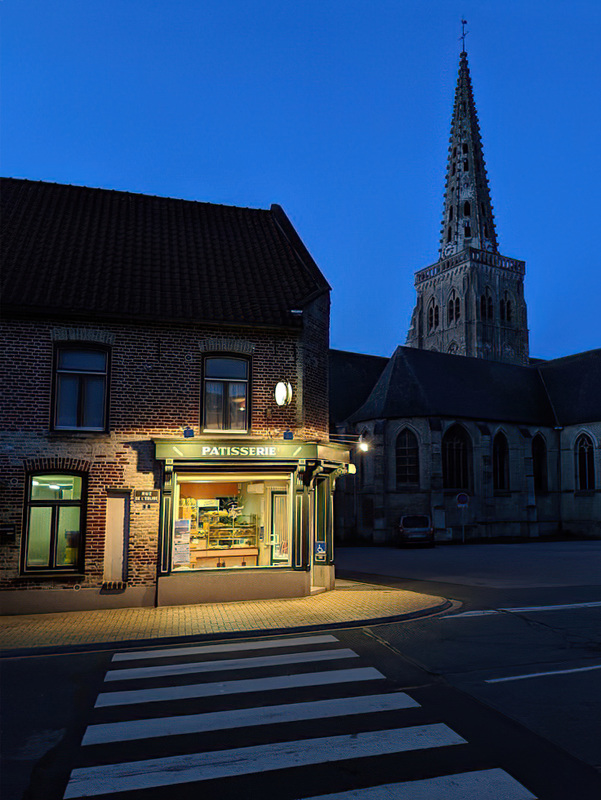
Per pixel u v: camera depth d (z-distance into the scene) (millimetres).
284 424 15578
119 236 17281
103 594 13938
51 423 14078
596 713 6977
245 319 15297
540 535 44688
